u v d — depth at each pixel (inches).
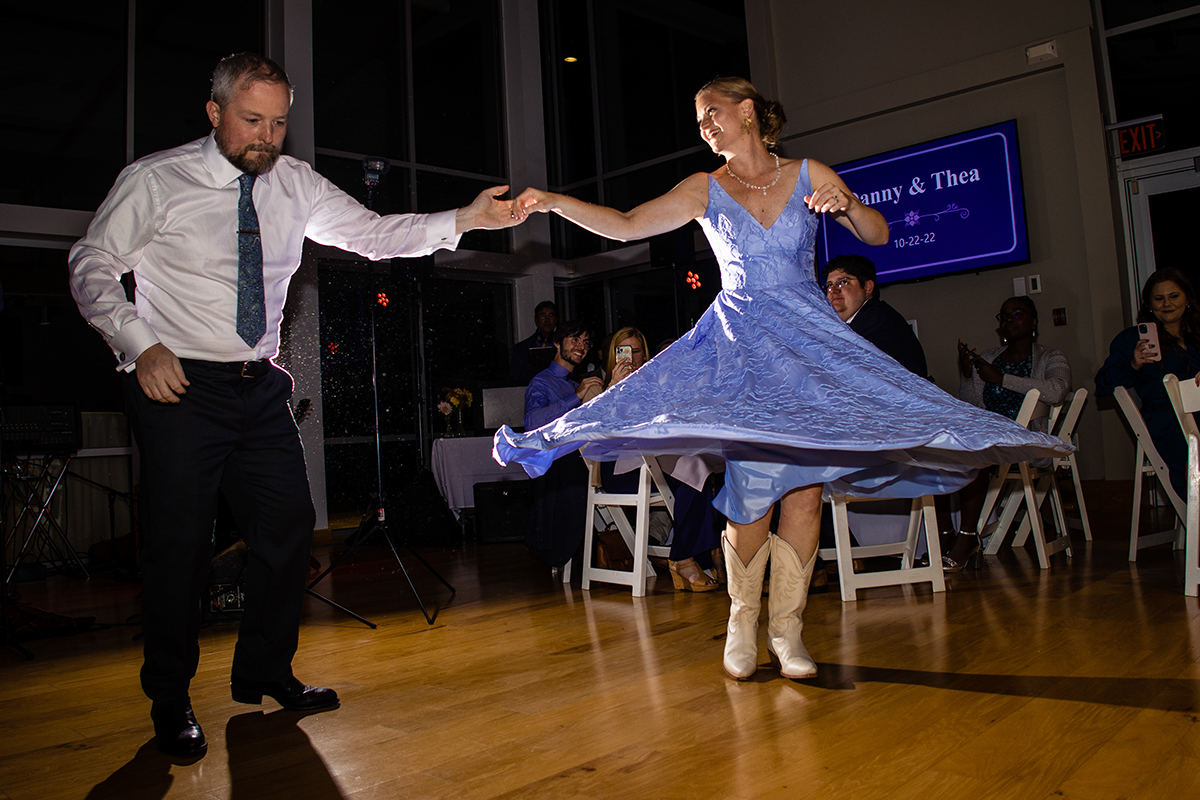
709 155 322.7
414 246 86.4
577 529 160.9
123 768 70.8
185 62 281.0
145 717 87.5
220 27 289.3
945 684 80.0
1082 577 134.8
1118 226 233.0
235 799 62.6
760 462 80.5
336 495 297.3
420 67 338.6
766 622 111.6
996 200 242.2
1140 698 72.5
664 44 335.6
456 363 333.1
